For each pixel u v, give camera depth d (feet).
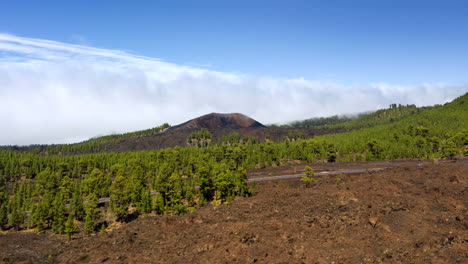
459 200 217.56
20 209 354.13
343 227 181.98
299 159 595.47
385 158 559.79
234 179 344.90
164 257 166.50
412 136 653.71
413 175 311.88
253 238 177.06
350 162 544.62
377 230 174.09
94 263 172.76
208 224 215.31
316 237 170.91
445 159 505.25
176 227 217.77
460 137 561.84
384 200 224.12
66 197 391.86
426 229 168.76
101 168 552.41
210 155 581.53
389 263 135.23
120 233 220.02
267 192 324.39
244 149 590.14
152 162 506.89
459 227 167.12
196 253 167.22
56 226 297.33
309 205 236.02
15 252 234.38
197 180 380.58
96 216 306.76
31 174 556.10
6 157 624.18
